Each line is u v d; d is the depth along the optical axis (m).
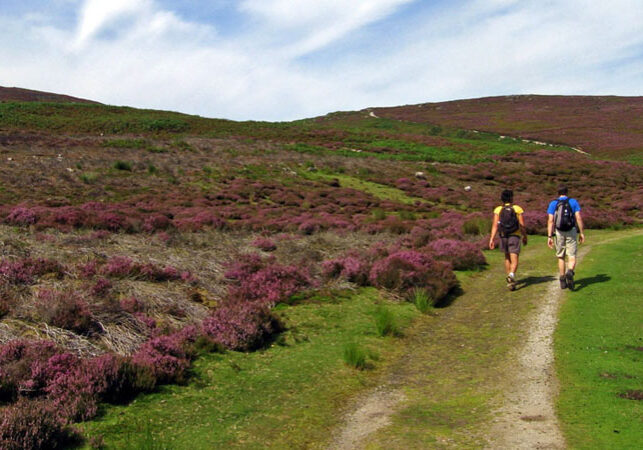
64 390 5.03
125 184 28.94
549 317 7.89
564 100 119.56
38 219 15.19
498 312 8.73
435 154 57.22
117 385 5.33
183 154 43.03
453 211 28.42
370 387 6.00
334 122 112.94
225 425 4.91
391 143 66.38
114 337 6.75
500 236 10.13
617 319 7.28
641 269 10.10
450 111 117.25
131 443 4.36
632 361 5.76
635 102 108.88
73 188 25.88
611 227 20.84
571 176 44.56
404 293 10.16
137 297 8.31
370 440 4.56
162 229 16.64
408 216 24.83
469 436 4.45
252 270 11.10
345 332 8.07
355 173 41.97
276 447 4.50
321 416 5.18
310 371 6.43
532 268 11.97
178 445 4.46
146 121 70.88
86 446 4.27
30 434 4.06
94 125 66.12
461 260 12.69
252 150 49.38
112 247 12.05
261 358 6.89
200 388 5.80
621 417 4.46
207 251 12.91
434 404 5.32
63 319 6.71
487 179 42.94
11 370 5.12
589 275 10.15
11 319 6.70
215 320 7.63
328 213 25.86
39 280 8.51
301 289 10.32
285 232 19.52
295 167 42.00
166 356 6.12
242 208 25.39
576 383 5.39
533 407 4.95
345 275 11.10
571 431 4.32
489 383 5.75
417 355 7.08
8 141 38.56
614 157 63.31
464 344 7.33
